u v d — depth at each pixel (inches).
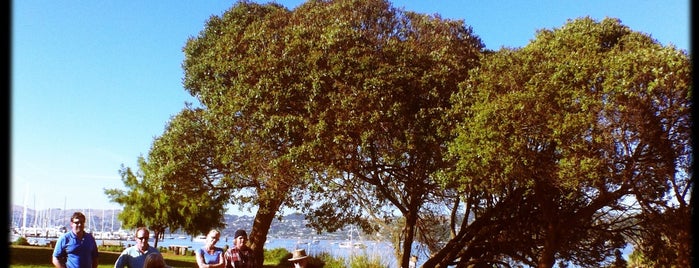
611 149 510.0
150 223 1508.4
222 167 771.4
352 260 971.3
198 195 821.2
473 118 573.9
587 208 650.2
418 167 701.9
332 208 903.7
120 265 349.7
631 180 535.5
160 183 773.9
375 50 696.4
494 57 633.0
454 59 729.0
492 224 784.9
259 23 772.6
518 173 553.6
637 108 486.6
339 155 659.4
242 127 706.2
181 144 772.6
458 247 804.6
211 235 369.7
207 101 773.9
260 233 890.1
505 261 874.1
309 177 656.4
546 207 667.4
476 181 595.8
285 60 682.8
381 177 792.3
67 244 345.1
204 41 868.6
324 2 820.0
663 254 653.9
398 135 655.1
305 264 389.1
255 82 705.0
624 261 783.7
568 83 527.8
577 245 790.5
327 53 679.1
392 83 642.8
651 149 534.9
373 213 884.0
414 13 806.5
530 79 551.8
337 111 644.1
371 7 776.3
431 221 915.4
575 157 506.3
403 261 776.9
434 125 639.1
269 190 740.7
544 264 665.0
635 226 730.2
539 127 535.8
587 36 597.9
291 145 684.7
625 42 586.6
